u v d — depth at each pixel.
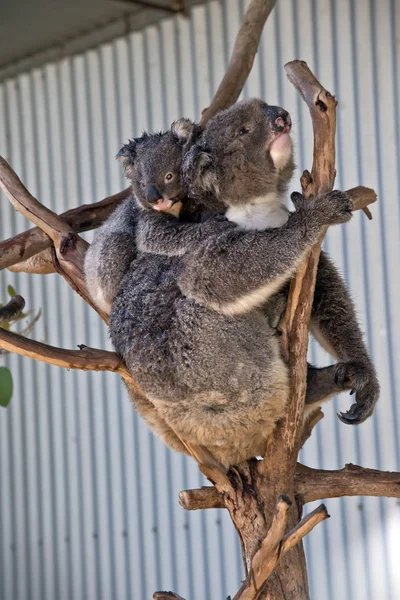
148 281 6.57
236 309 6.18
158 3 13.61
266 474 6.34
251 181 6.47
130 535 13.99
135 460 13.98
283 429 6.27
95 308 7.27
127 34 14.23
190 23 13.52
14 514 15.54
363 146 11.78
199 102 13.51
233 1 13.06
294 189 12.25
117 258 6.82
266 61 12.67
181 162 6.79
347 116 11.90
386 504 11.57
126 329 6.53
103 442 14.38
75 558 14.68
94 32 14.66
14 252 7.69
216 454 6.45
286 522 5.77
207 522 13.12
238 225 6.44
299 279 6.08
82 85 14.91
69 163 15.17
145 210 6.93
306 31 12.29
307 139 12.34
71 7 13.73
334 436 11.87
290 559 6.33
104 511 14.33
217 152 6.48
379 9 11.66
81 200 15.05
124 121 14.39
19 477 15.47
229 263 6.16
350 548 11.77
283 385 6.21
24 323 15.45
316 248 6.07
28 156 15.77
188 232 6.47
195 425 6.31
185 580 13.30
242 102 6.67
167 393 6.32
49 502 15.06
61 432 14.93
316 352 12.05
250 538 6.26
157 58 13.91
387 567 11.52
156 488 13.72
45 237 7.76
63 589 14.80
